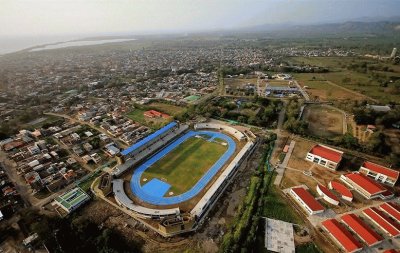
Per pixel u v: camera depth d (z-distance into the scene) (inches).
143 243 2807.6
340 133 5492.1
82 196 3506.4
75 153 4815.5
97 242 2755.9
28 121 6496.1
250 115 6446.9
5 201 3503.9
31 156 4712.1
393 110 5959.6
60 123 6309.1
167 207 3351.4
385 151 4581.7
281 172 4084.6
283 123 6067.9
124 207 3314.5
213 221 3122.5
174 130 5502.0
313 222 3068.4
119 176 4033.0
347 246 2672.2
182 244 2792.8
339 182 3806.6
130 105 7529.5
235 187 3786.9
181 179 3949.3
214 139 5310.0
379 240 2748.5
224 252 2583.7
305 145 4985.2
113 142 5187.0
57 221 3122.5
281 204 3371.1
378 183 3686.0
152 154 4707.2
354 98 7598.4
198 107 6948.8
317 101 7504.9
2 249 2795.3
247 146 4820.4
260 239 2844.5
